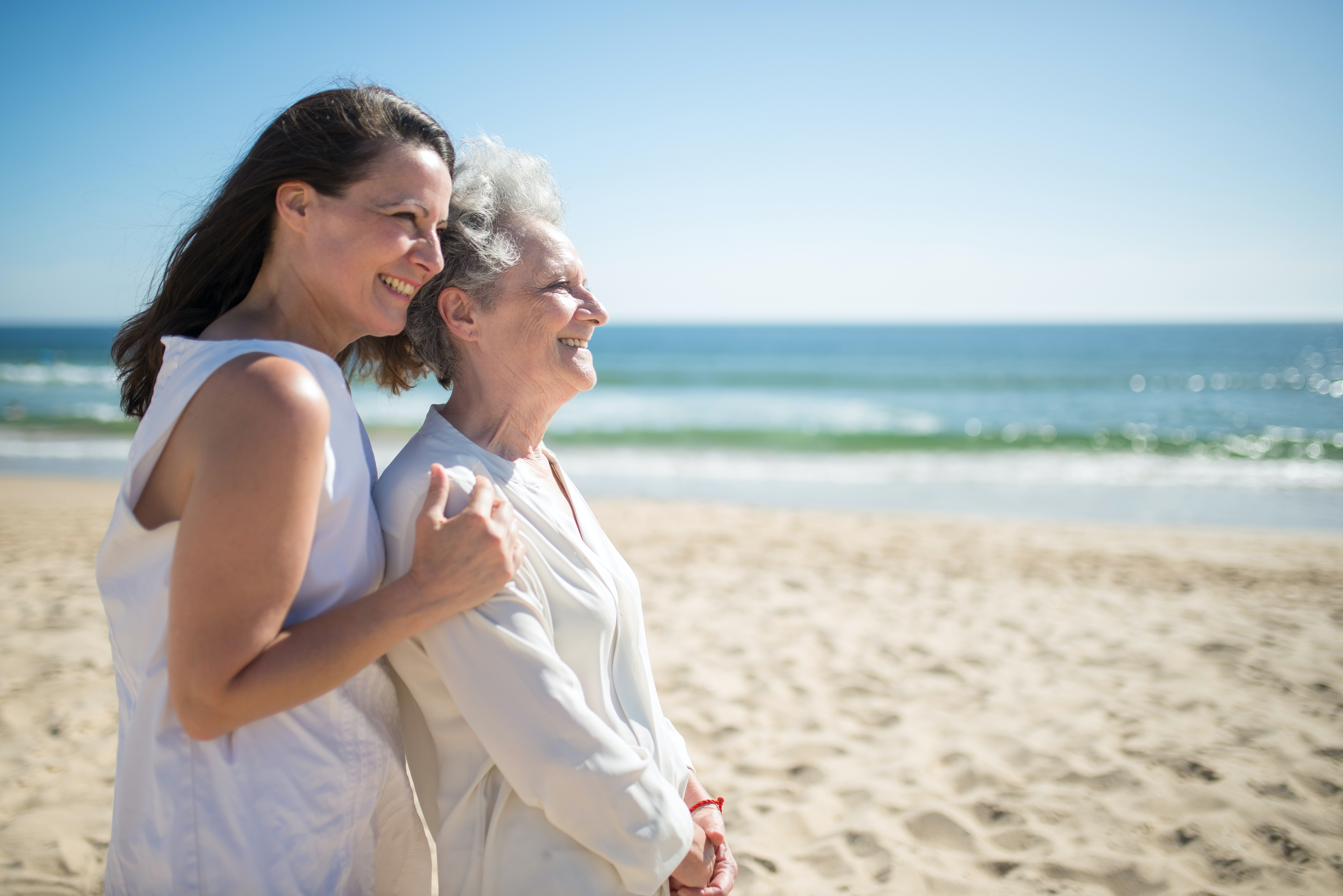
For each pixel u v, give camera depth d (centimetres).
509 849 138
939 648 550
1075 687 475
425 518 126
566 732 131
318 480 112
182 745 116
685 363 5450
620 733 148
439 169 135
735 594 686
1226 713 427
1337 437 2086
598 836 132
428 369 181
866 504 1294
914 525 1023
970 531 982
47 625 541
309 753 121
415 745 155
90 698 421
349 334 138
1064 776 360
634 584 168
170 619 107
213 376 110
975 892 279
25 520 956
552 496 160
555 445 1914
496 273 154
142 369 142
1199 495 1384
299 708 122
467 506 132
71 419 2195
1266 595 696
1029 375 4381
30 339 8556
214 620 105
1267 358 5944
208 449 107
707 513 1092
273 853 117
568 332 161
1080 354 6481
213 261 132
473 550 125
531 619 137
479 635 132
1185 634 575
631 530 968
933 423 2477
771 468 1645
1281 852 296
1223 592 705
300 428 108
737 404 3020
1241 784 345
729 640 564
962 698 462
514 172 162
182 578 105
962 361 5628
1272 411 2806
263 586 106
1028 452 1864
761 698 463
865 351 7031
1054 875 287
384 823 139
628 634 161
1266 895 272
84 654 484
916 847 308
